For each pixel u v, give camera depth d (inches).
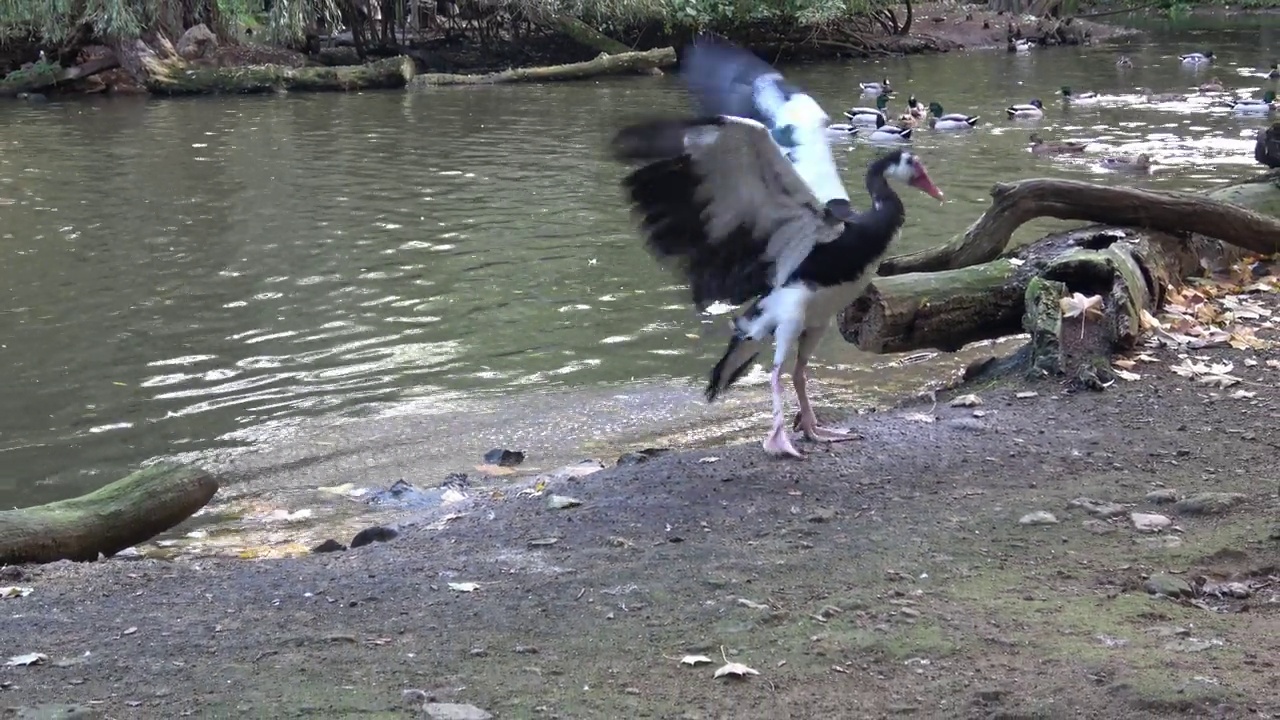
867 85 1010.7
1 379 358.3
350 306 430.0
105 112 947.3
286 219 563.5
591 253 497.0
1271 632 160.1
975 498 219.9
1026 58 1310.3
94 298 441.4
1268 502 209.0
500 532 218.7
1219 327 325.4
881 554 193.3
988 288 322.0
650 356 372.5
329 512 263.4
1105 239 335.9
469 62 1278.3
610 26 1290.6
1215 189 394.6
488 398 338.6
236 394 344.8
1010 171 629.9
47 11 1031.6
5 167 697.0
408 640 167.2
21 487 283.4
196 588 196.2
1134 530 200.7
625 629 167.8
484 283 456.1
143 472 245.6
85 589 197.6
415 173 671.8
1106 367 292.5
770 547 199.3
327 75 1072.8
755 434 302.7
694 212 226.2
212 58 1120.8
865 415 292.0
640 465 255.4
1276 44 1413.6
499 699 146.6
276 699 147.7
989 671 150.1
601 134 799.1
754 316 247.8
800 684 148.8
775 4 1270.9
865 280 240.2
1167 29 1657.2
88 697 150.1
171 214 575.8
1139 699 140.3
